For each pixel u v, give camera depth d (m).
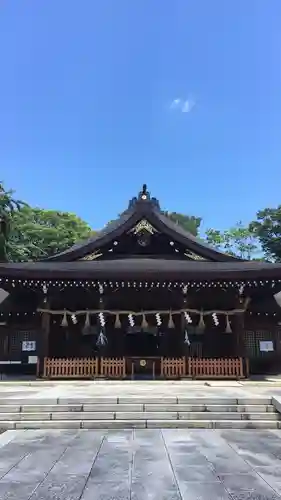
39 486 7.67
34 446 10.59
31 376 25.00
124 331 25.80
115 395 15.52
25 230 69.12
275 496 7.14
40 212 80.25
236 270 22.97
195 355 25.94
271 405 13.95
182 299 25.12
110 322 25.94
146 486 7.65
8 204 56.38
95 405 14.02
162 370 23.59
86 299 25.31
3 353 25.69
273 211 63.53
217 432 12.23
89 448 10.36
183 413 13.40
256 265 24.58
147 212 26.84
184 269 23.36
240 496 7.14
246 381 22.39
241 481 7.89
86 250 26.30
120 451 10.05
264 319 26.45
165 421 13.02
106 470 8.60
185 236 26.86
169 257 27.45
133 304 25.39
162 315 25.33
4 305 26.09
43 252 67.25
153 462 9.15
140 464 9.01
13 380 23.27
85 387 19.70
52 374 23.50
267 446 10.51
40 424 12.87
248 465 8.91
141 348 26.02
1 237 54.53
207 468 8.70
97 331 25.58
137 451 10.05
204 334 26.09
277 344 26.19
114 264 25.28
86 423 12.91
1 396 15.23
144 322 24.30
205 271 22.97
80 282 23.39
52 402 14.25
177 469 8.64
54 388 19.17
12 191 56.91
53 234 70.50
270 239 63.47
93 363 23.70
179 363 23.73
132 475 8.27
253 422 12.94
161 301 25.38
